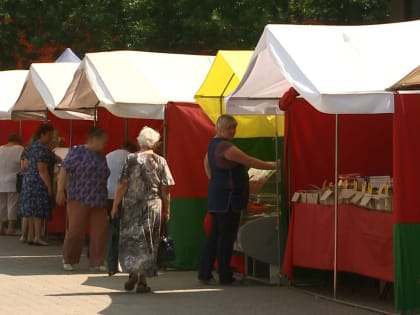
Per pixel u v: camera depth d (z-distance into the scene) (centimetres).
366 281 1977
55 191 2728
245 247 1964
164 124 2166
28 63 4219
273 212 1995
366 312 1647
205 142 2178
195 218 2170
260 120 2170
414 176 1545
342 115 1964
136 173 1786
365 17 4066
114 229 2047
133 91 2166
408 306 1545
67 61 3147
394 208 1545
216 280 2005
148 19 3991
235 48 3975
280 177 1962
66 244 2172
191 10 3944
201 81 2267
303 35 1759
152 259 1798
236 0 3975
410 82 1434
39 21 4069
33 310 1648
